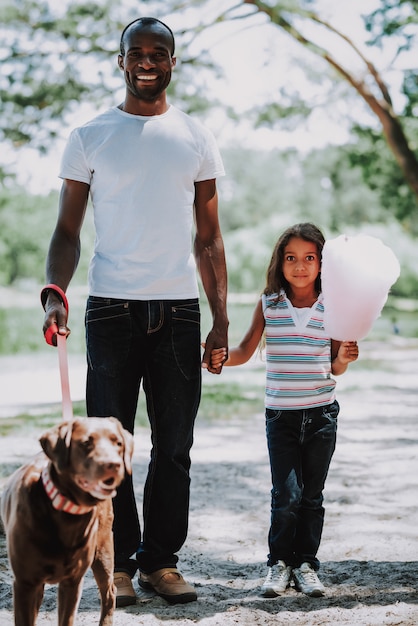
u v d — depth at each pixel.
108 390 4.64
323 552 5.65
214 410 12.73
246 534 6.13
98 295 4.67
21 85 24.22
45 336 4.20
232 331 27.50
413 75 25.77
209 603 4.67
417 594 4.80
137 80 4.65
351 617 4.45
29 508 3.44
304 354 4.94
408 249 59.25
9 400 13.83
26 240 67.62
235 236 59.59
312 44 25.06
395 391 15.08
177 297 4.68
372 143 29.48
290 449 4.90
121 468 3.21
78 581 3.61
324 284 4.76
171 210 4.67
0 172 24.67
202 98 25.83
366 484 7.79
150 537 4.78
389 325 38.38
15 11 23.88
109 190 4.66
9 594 4.76
